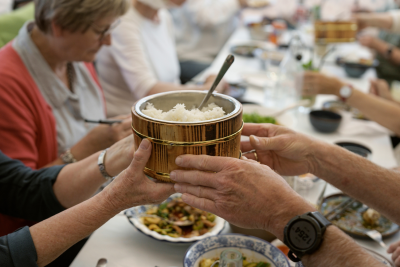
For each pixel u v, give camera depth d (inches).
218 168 24.2
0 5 94.5
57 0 44.8
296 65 72.9
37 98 48.4
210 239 33.9
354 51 127.5
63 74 57.0
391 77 121.0
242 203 25.2
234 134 24.1
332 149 35.2
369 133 66.0
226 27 159.9
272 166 37.1
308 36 119.3
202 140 23.0
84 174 36.8
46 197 38.5
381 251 36.3
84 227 29.5
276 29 147.9
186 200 26.4
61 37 48.3
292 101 75.5
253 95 82.9
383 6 147.6
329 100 82.1
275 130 35.5
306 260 24.7
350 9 136.5
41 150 50.3
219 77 25.6
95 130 47.9
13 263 28.4
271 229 25.5
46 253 29.2
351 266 22.9
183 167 24.3
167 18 96.3
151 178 27.9
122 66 77.9
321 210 42.4
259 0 165.5
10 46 49.7
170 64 92.5
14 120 45.1
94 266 33.7
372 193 34.0
